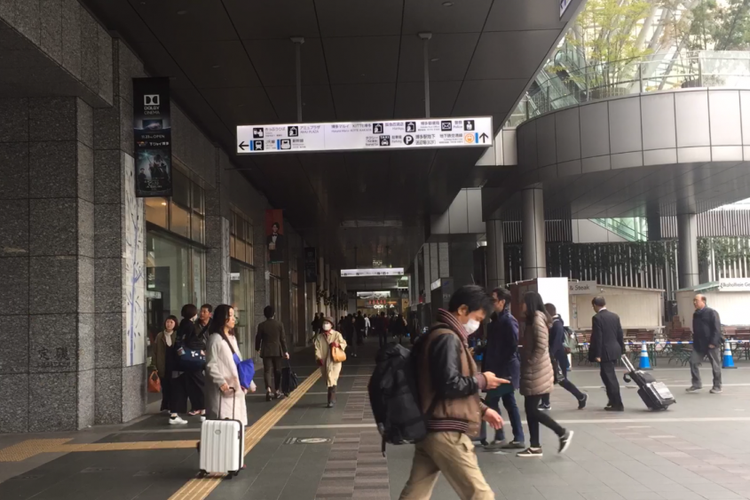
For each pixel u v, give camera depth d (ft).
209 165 56.24
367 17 36.14
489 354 25.66
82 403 32.48
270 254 81.41
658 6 111.55
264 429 31.83
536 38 39.78
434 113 54.19
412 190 84.02
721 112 68.33
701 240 133.08
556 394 43.52
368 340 169.37
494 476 21.48
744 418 32.07
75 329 32.22
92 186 34.30
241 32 37.22
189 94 47.11
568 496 18.95
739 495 18.67
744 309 80.69
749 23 114.01
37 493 20.65
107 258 34.30
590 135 72.18
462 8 35.55
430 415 12.69
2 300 32.22
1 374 31.91
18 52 27.12
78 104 32.96
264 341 44.19
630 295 84.79
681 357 70.23
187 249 52.16
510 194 87.30
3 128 32.83
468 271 140.97
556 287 64.90
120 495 20.20
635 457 23.80
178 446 27.89
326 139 36.94
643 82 70.74
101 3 32.83
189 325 34.40
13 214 32.53
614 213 107.14
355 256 178.91
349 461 24.26
